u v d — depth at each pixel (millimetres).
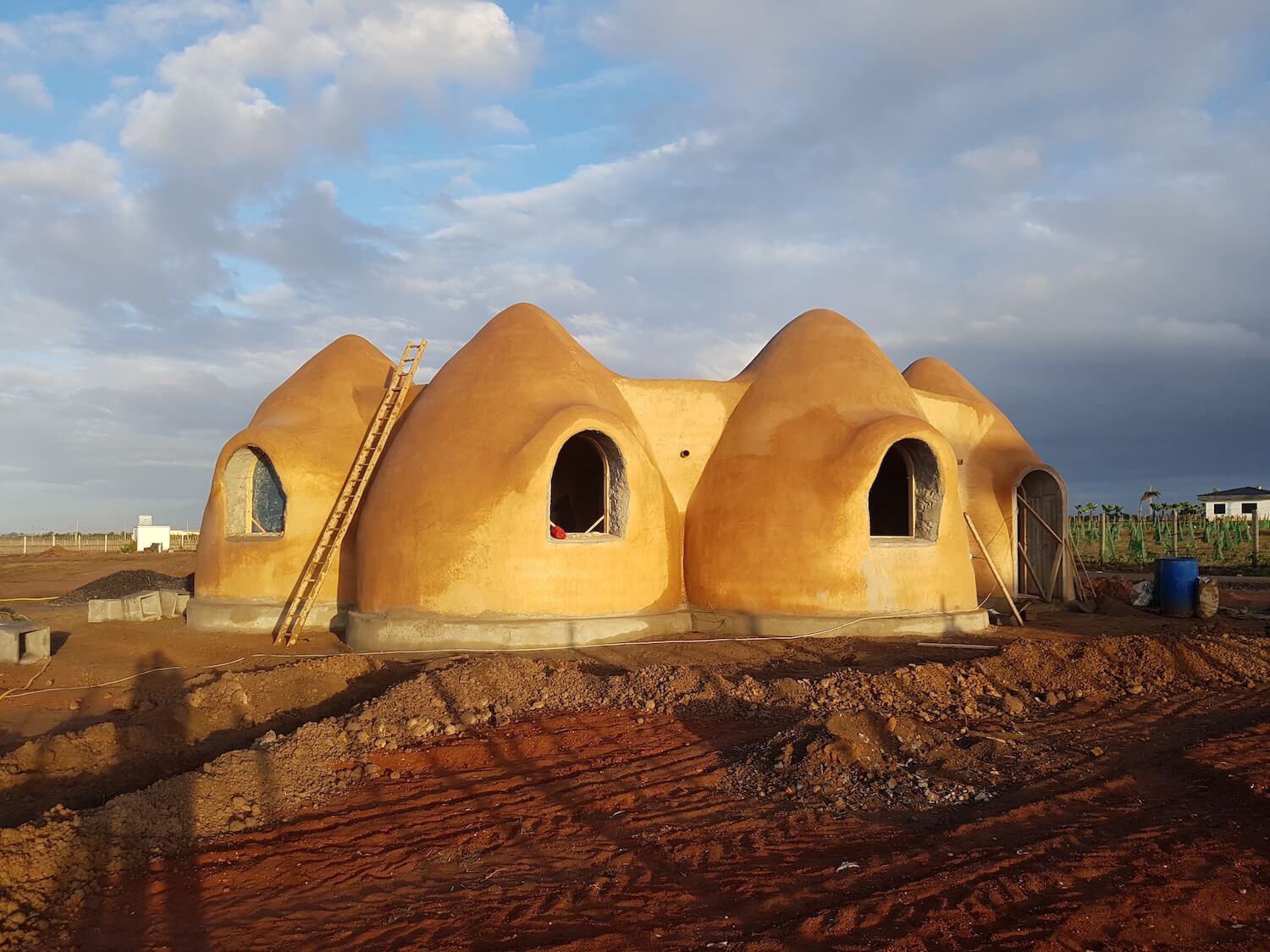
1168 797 6457
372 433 14805
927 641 12805
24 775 7703
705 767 7426
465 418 13195
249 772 7094
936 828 5984
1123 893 4824
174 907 5164
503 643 12180
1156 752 7629
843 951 4305
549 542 12555
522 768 7574
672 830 6082
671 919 4793
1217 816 6016
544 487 12500
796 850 5648
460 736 8445
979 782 6898
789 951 4336
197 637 14445
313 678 10398
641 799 6754
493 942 4602
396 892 5285
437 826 6344
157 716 9023
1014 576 17609
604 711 9188
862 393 14344
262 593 14844
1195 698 9641
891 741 7598
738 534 13758
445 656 11930
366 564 13406
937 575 13703
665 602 13688
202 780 6738
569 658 11617
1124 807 6246
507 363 13688
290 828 6359
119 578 21516
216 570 15281
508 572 12328
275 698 9938
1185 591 16625
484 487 12539
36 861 5453
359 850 5934
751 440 14453
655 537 13562
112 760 8148
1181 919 4566
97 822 5977
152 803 6309
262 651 13289
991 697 9711
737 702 9227
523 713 9227
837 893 4992
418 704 9078
